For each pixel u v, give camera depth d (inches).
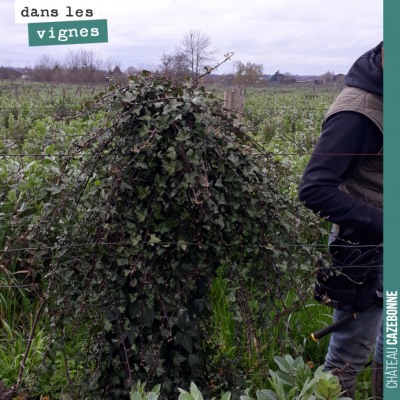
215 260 67.9
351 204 69.0
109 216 63.9
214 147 63.6
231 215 66.5
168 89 64.1
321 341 106.8
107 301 65.3
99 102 65.4
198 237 64.0
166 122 60.3
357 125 68.2
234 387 72.2
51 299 66.3
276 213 67.4
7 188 134.4
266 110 715.4
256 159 69.7
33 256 64.3
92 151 65.2
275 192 68.1
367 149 69.8
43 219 65.3
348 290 75.2
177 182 62.7
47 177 118.6
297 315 107.4
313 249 69.9
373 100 68.3
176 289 65.8
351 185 74.6
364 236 73.9
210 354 74.0
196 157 60.9
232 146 64.6
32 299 115.5
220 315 105.4
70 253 64.7
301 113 609.9
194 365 70.6
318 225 68.3
